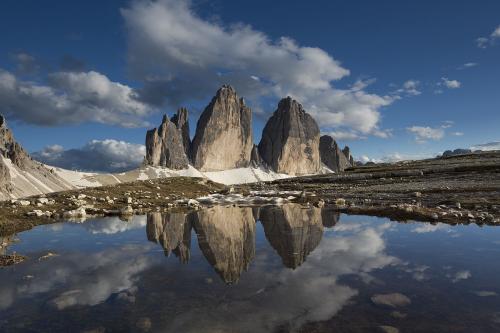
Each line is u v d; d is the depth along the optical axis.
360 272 14.58
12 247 21.20
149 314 10.23
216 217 36.06
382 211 36.34
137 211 41.41
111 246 21.27
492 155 127.31
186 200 52.25
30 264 16.83
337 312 10.12
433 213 32.41
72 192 48.78
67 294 12.17
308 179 116.25
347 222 31.05
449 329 8.83
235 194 68.69
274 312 10.20
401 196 48.94
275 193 70.88
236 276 14.23
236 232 26.36
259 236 24.42
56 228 28.84
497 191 44.62
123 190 57.62
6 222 30.09
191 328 9.16
